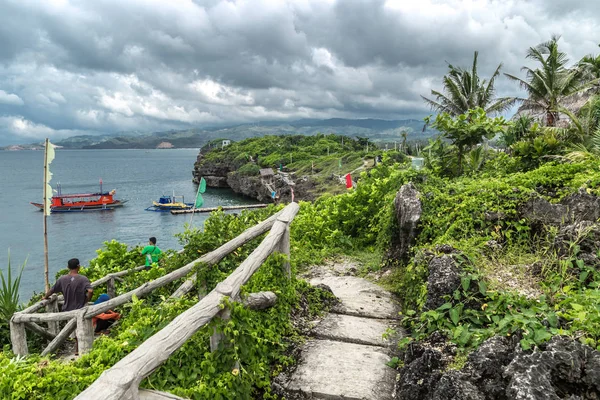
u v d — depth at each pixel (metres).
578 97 28.67
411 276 5.45
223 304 3.28
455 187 7.23
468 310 3.81
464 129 10.56
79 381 3.06
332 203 10.96
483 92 30.80
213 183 101.56
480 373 3.08
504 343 3.27
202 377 3.25
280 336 4.46
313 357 4.27
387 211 8.13
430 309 4.10
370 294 6.25
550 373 2.82
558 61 28.25
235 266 5.84
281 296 4.78
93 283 6.92
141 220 53.47
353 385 3.79
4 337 6.66
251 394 3.69
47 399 2.98
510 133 23.73
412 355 3.84
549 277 4.32
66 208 62.56
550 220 5.56
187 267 5.05
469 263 4.42
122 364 2.29
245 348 3.59
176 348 2.64
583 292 3.95
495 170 11.14
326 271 7.77
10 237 44.44
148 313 3.81
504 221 5.85
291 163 91.75
